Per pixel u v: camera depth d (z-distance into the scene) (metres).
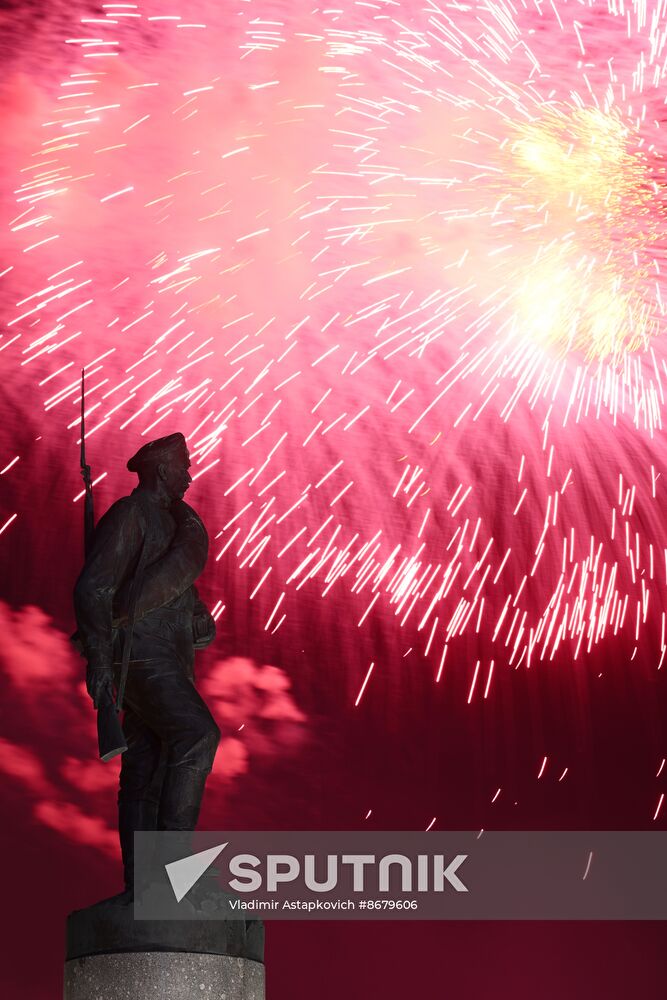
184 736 6.09
